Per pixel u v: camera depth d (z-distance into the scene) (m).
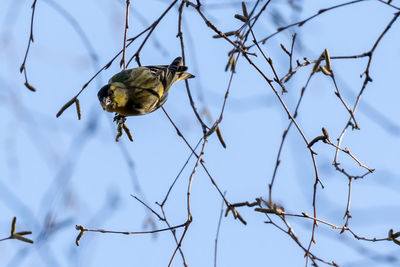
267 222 6.96
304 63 7.06
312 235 6.70
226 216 7.12
